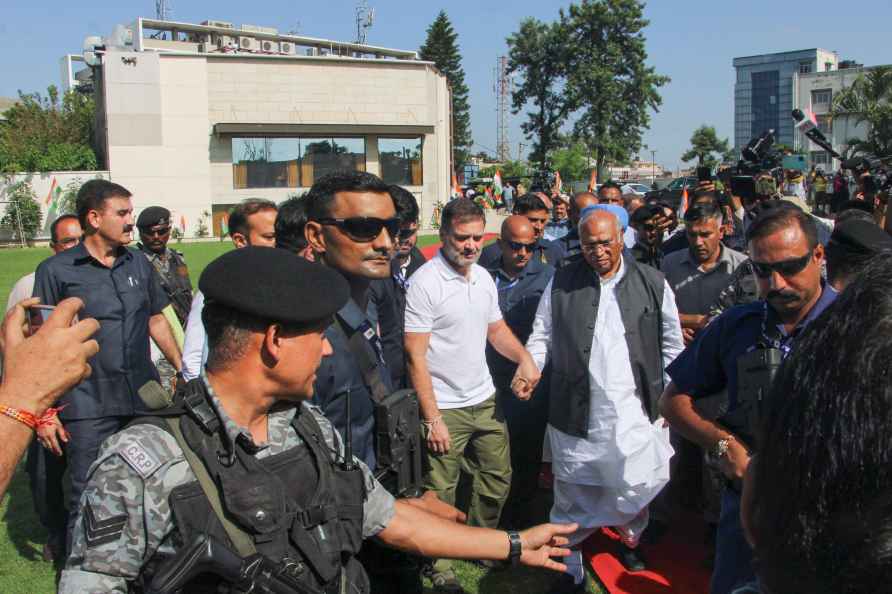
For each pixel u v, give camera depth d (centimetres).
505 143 8156
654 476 425
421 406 398
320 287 178
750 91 14925
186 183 3269
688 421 297
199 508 163
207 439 168
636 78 5153
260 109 3316
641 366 423
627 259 439
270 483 171
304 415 193
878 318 94
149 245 571
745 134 15100
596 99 5091
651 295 430
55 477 448
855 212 441
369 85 3431
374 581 259
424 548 216
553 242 660
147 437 166
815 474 95
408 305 414
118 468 162
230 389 175
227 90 3275
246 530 166
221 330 174
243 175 3331
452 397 427
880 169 760
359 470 198
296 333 175
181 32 4256
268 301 169
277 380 176
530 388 432
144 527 162
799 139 5491
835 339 98
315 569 173
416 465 264
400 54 5109
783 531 100
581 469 427
